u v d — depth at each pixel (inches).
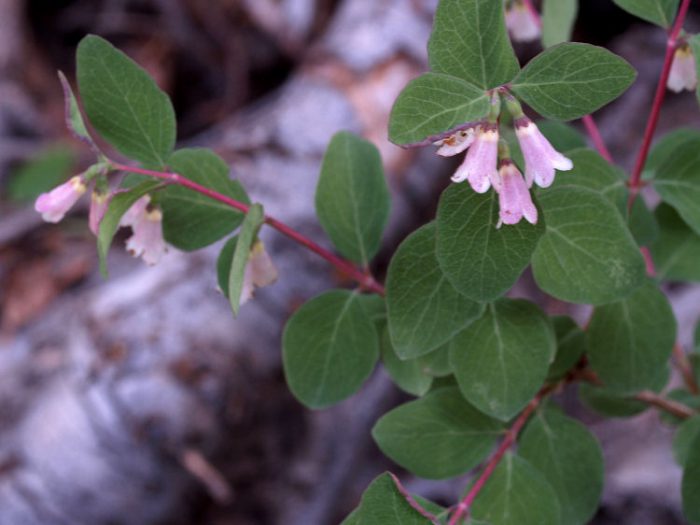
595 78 8.6
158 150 10.2
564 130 11.5
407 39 19.9
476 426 10.8
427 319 9.6
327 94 19.5
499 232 8.9
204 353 16.4
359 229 11.2
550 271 9.7
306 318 11.0
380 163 11.2
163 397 16.0
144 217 10.3
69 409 16.2
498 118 8.9
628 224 10.7
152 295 17.0
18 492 16.1
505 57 8.7
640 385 11.0
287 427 17.6
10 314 19.2
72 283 19.9
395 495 9.2
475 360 10.1
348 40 20.2
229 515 17.1
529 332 10.1
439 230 8.9
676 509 16.9
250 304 17.0
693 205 10.6
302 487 17.8
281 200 18.0
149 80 10.0
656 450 17.9
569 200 9.6
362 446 18.9
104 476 16.0
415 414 10.8
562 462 11.1
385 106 19.4
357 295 11.1
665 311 10.8
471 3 8.7
